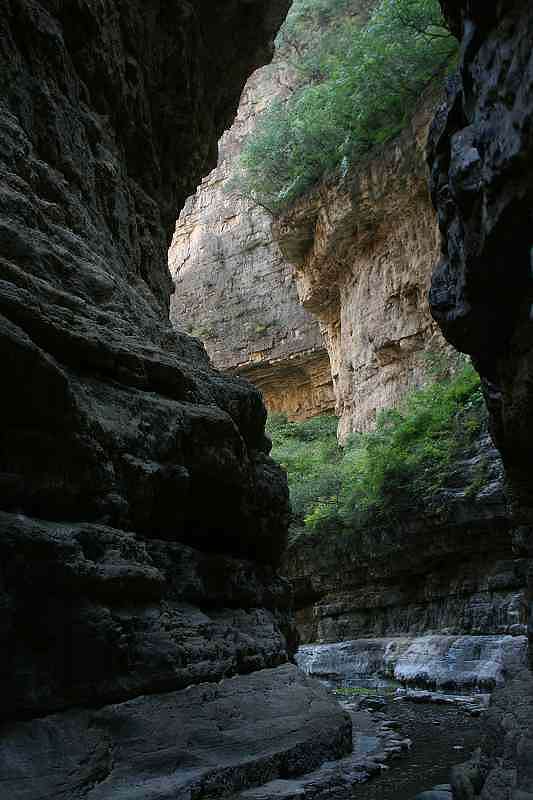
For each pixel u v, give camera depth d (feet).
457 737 29.68
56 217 26.63
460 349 20.86
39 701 16.75
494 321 18.19
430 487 56.80
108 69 36.01
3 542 16.33
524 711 14.47
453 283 19.58
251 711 21.77
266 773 19.75
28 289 21.27
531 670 20.94
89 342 21.88
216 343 137.08
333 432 118.11
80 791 15.62
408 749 27.22
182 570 24.63
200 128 51.01
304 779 20.43
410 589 62.85
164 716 19.07
